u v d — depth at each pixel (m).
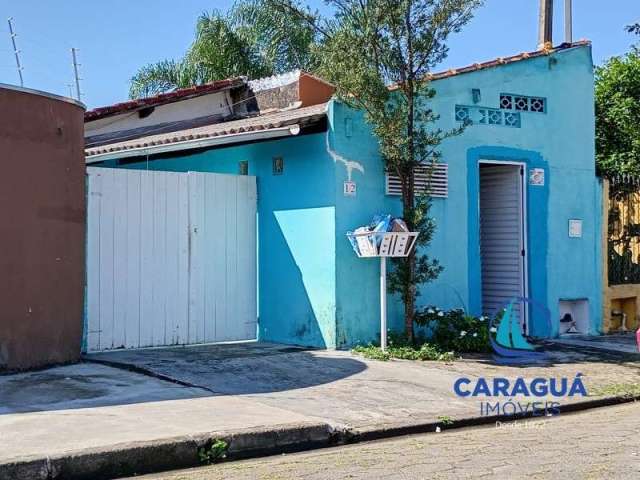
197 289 11.20
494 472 5.85
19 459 5.69
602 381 9.82
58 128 9.34
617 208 14.26
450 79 12.09
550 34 15.46
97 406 7.41
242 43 22.03
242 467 6.25
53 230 9.26
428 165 11.49
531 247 12.95
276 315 11.61
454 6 10.58
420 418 7.72
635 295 14.19
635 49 16.44
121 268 10.47
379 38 10.69
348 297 10.91
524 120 12.91
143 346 10.65
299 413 7.54
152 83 22.20
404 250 10.65
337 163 10.87
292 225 11.41
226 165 12.60
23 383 8.34
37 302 9.07
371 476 5.81
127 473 6.04
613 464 6.06
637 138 15.84
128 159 14.52
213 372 9.20
